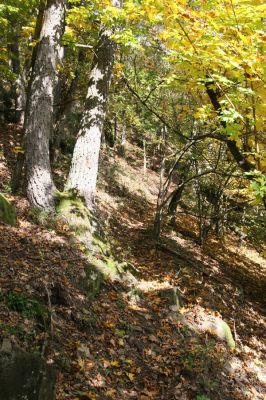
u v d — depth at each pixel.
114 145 25.95
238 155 7.66
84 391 4.45
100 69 8.70
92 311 6.07
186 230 16.30
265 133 7.62
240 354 7.47
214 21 5.66
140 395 5.00
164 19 6.20
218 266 13.14
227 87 6.77
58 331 5.12
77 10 7.47
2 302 4.81
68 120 18.19
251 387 6.65
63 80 14.37
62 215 7.88
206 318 7.91
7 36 13.78
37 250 6.51
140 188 20.70
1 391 3.12
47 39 8.32
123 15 6.60
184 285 9.45
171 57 6.56
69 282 6.18
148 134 30.53
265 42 5.40
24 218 7.51
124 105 16.45
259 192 5.69
